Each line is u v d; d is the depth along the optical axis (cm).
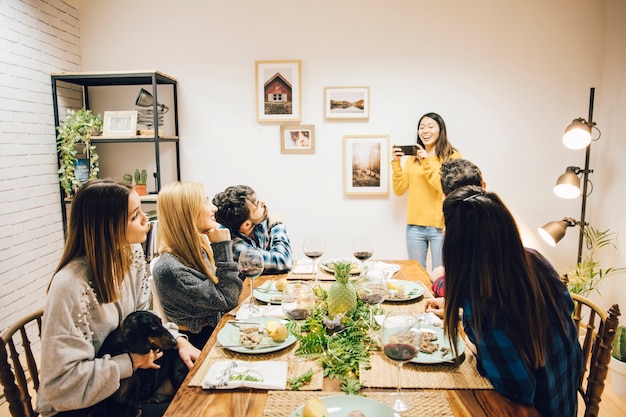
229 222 232
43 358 129
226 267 190
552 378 118
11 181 294
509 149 361
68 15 353
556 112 356
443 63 357
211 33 364
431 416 109
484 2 350
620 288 323
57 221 343
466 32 353
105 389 133
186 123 373
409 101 361
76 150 338
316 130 369
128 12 365
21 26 302
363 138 366
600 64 349
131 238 147
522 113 358
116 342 143
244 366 132
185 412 112
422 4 353
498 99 357
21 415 139
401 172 352
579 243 330
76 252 142
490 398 116
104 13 366
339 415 107
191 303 181
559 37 350
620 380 260
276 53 362
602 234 339
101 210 139
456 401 115
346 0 355
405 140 365
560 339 121
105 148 382
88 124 333
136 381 144
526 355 112
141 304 176
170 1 362
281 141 371
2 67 286
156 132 333
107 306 149
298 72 361
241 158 375
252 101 369
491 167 363
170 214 183
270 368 131
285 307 144
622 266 322
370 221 375
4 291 288
